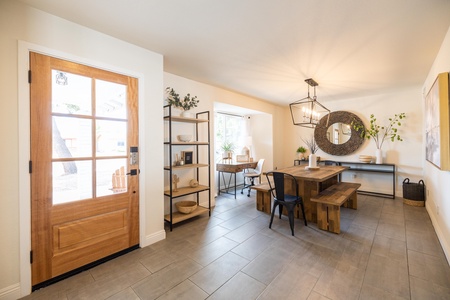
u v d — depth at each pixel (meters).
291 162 6.14
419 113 4.11
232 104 4.39
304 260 2.07
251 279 1.78
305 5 1.63
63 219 1.82
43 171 1.71
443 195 2.32
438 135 2.16
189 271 1.90
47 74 1.73
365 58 2.61
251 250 2.28
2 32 1.52
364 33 2.03
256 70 3.07
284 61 2.73
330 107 5.24
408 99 4.23
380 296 1.56
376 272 1.86
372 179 4.71
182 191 3.13
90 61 1.96
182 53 2.52
